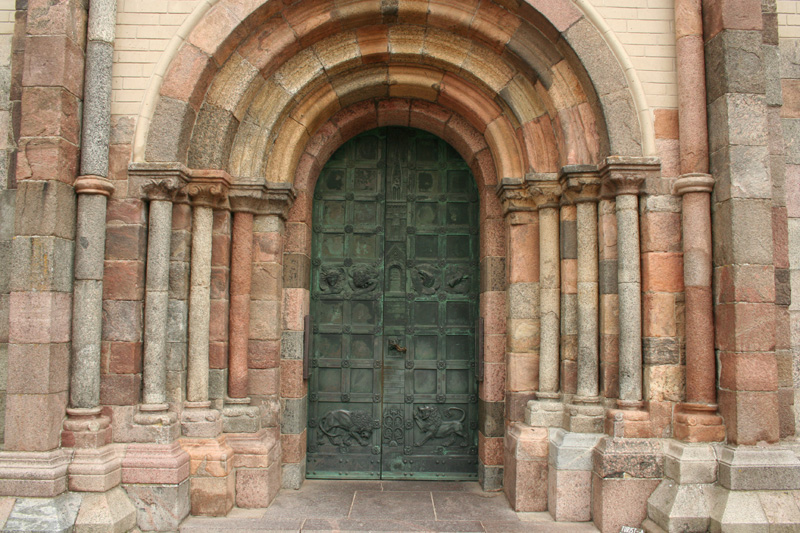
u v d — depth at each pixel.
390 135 6.54
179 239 5.27
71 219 4.95
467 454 6.30
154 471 4.80
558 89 5.50
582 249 5.36
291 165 5.88
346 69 5.83
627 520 4.80
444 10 5.51
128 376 4.97
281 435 5.90
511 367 5.68
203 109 5.42
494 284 6.04
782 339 5.11
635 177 5.05
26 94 4.86
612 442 4.89
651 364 4.99
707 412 4.84
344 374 6.32
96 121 5.03
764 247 4.74
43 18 4.93
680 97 5.14
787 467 4.54
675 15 5.25
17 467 4.52
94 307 4.94
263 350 5.65
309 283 6.32
